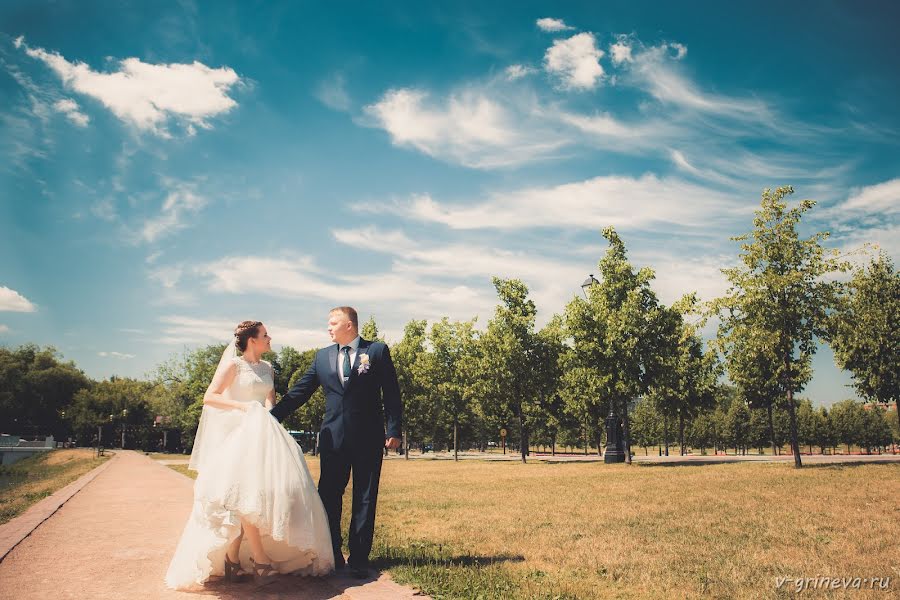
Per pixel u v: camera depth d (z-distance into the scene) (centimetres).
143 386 10225
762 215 1886
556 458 4338
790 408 1831
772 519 766
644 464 2412
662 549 589
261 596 404
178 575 416
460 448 8725
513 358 3203
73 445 9400
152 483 1530
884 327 2134
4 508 935
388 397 516
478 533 703
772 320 1811
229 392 488
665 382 2509
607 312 2566
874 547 577
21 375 9506
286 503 430
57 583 431
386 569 499
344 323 524
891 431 6369
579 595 418
